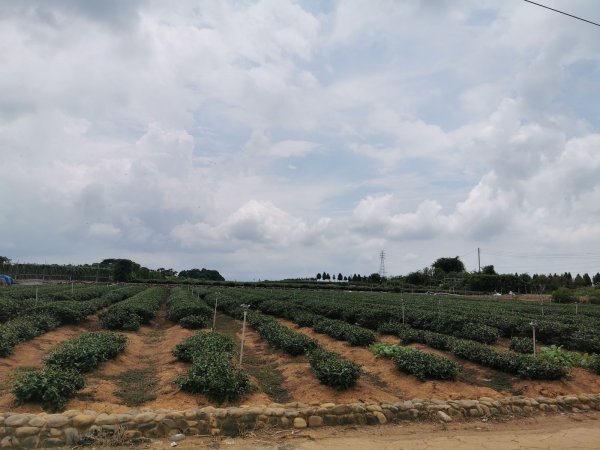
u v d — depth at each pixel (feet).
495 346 61.67
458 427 29.84
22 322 52.54
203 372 33.42
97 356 39.17
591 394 37.29
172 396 32.48
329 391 34.76
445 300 151.02
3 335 43.55
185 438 25.79
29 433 23.70
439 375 39.50
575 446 26.22
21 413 26.11
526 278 287.89
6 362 41.57
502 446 26.03
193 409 27.78
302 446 25.29
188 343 45.39
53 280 234.79
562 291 169.48
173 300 107.14
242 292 150.82
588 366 45.55
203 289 170.30
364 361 48.55
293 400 34.47
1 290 103.91
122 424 25.31
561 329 63.52
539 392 38.73
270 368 45.65
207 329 70.59
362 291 232.94
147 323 75.10
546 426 30.60
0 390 32.07
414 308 93.61
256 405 30.37
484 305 124.88
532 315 89.30
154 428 25.71
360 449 25.00
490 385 41.29
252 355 53.06
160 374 40.45
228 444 25.36
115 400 31.71
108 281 246.88
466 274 319.68
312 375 39.78
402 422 30.17
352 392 34.60
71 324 66.54
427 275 336.70
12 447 23.20
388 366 44.68
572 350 60.34
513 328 69.00
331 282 293.23
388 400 34.24
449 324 67.87
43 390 27.89
